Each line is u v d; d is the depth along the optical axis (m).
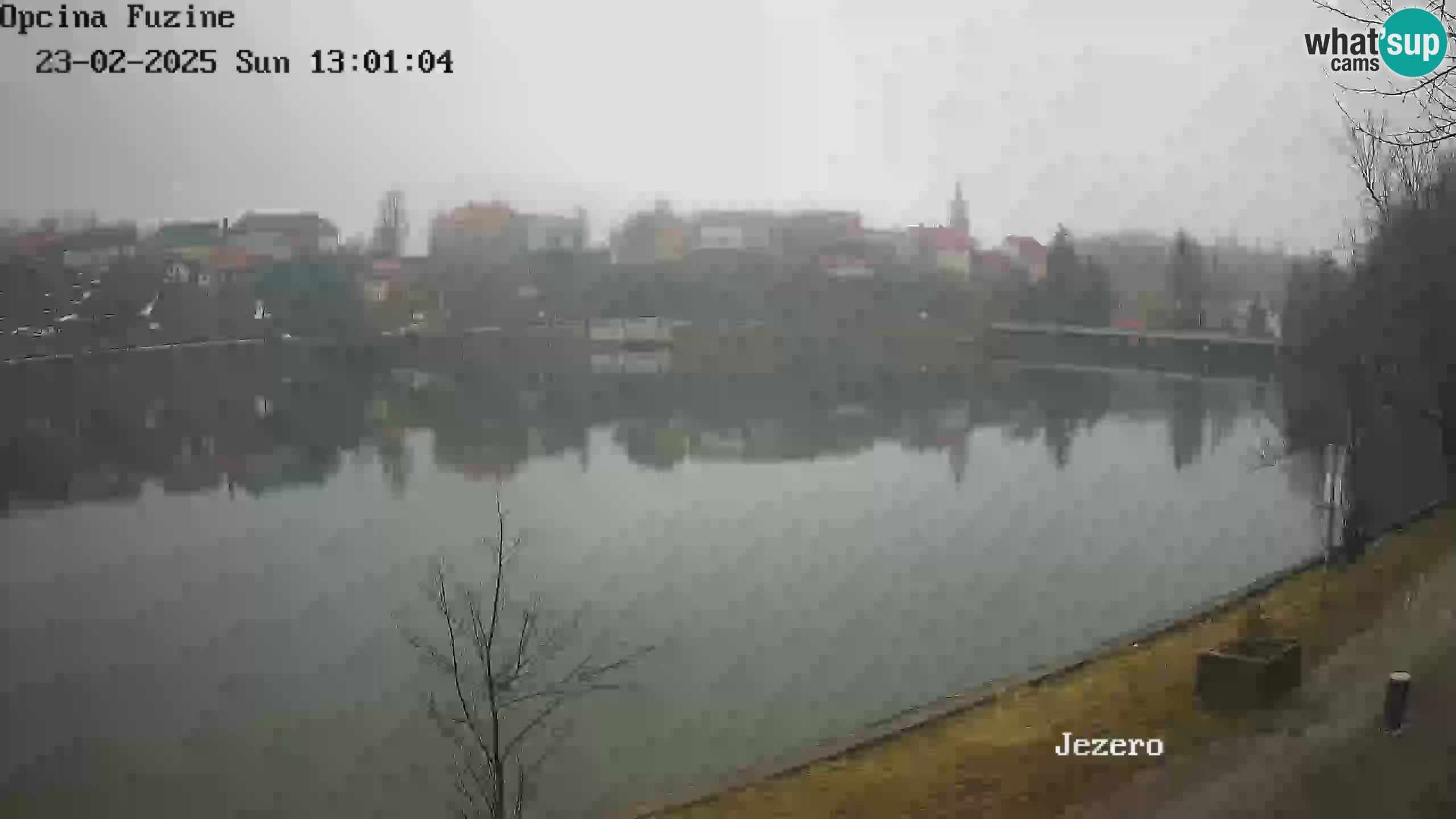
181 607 33.84
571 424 66.00
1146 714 15.37
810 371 89.12
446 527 42.88
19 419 57.97
